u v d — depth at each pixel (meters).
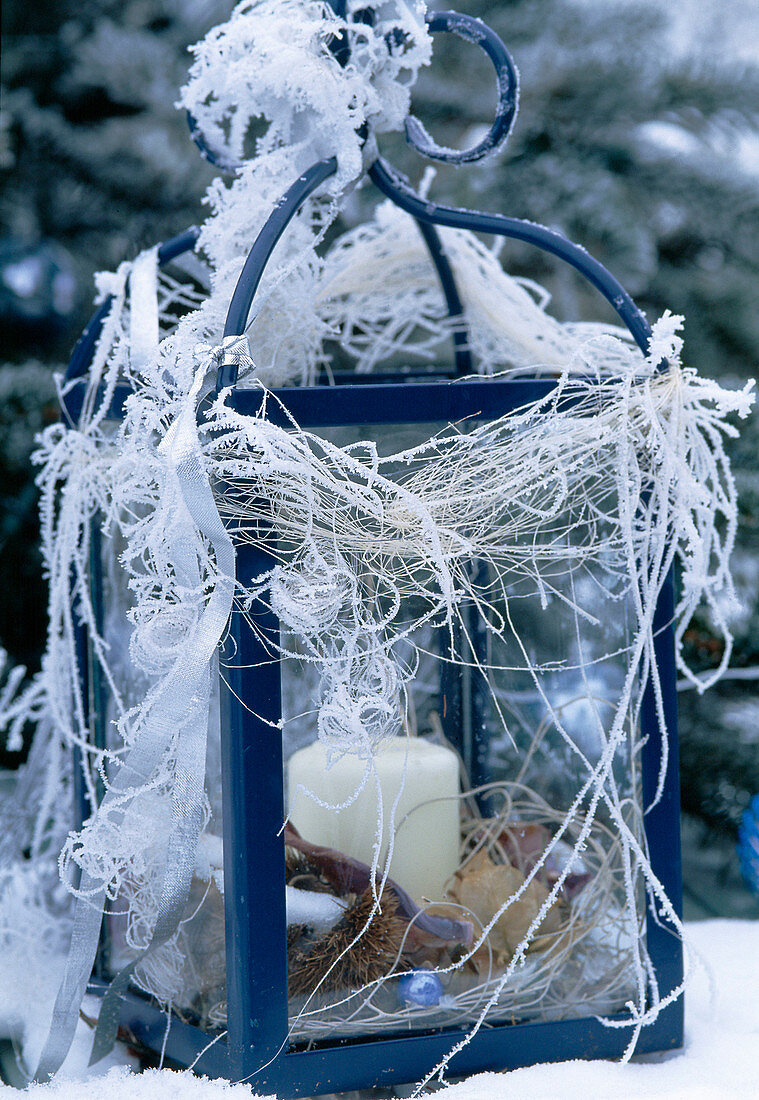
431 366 1.30
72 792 0.78
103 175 1.40
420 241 0.83
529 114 1.35
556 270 1.35
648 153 1.36
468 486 0.55
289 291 0.62
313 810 0.56
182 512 0.51
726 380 1.18
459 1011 0.58
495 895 0.59
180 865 0.53
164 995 0.61
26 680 1.30
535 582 0.59
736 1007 0.67
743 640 1.14
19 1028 0.67
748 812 1.05
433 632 0.58
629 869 0.57
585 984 0.61
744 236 1.36
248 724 0.53
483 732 0.60
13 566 1.31
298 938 0.55
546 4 1.36
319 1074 0.54
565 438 0.56
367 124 0.63
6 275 1.42
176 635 0.55
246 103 0.64
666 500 0.58
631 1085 0.55
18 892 0.83
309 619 0.52
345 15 0.62
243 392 0.52
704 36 1.38
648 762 0.61
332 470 0.54
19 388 1.30
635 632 0.61
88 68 1.35
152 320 0.61
